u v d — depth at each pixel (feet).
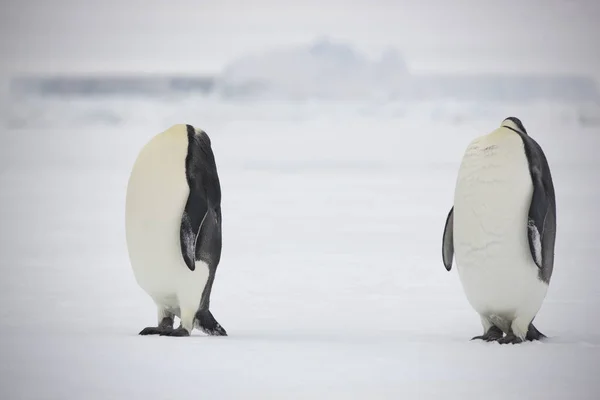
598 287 92.68
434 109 524.11
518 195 58.95
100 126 464.24
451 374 50.67
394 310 81.76
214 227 62.39
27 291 90.48
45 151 332.80
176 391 46.83
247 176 256.32
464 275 61.93
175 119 487.61
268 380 49.08
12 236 140.26
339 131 419.33
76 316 75.82
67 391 46.91
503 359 54.65
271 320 75.72
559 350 57.41
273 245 134.21
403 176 256.52
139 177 61.46
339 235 145.28
